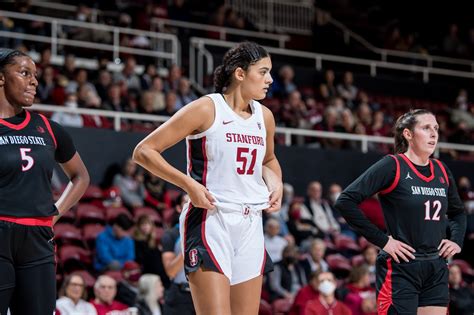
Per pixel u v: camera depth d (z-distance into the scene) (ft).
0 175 14.23
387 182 17.80
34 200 14.42
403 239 17.69
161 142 14.87
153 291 30.30
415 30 79.46
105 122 46.83
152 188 42.52
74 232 37.37
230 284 15.12
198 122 14.92
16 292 14.43
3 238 14.07
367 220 17.75
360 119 57.36
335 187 45.80
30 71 14.83
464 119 64.34
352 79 66.90
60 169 41.73
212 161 15.05
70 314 28.94
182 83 52.60
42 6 60.70
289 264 36.29
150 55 58.75
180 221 15.47
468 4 80.28
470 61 75.77
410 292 17.56
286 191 43.68
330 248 41.34
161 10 64.69
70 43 56.13
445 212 18.11
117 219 35.32
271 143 16.12
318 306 32.17
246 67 15.12
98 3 61.26
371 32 79.00
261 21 74.90
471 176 54.19
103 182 44.06
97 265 35.04
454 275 36.14
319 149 50.47
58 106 44.55
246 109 15.58
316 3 79.51
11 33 54.08
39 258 14.49
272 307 34.32
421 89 70.18
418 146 17.99
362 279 35.70
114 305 30.07
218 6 71.46
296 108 55.72
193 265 14.82
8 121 14.65
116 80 52.01
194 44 62.08
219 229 14.92
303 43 75.05
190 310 23.22
